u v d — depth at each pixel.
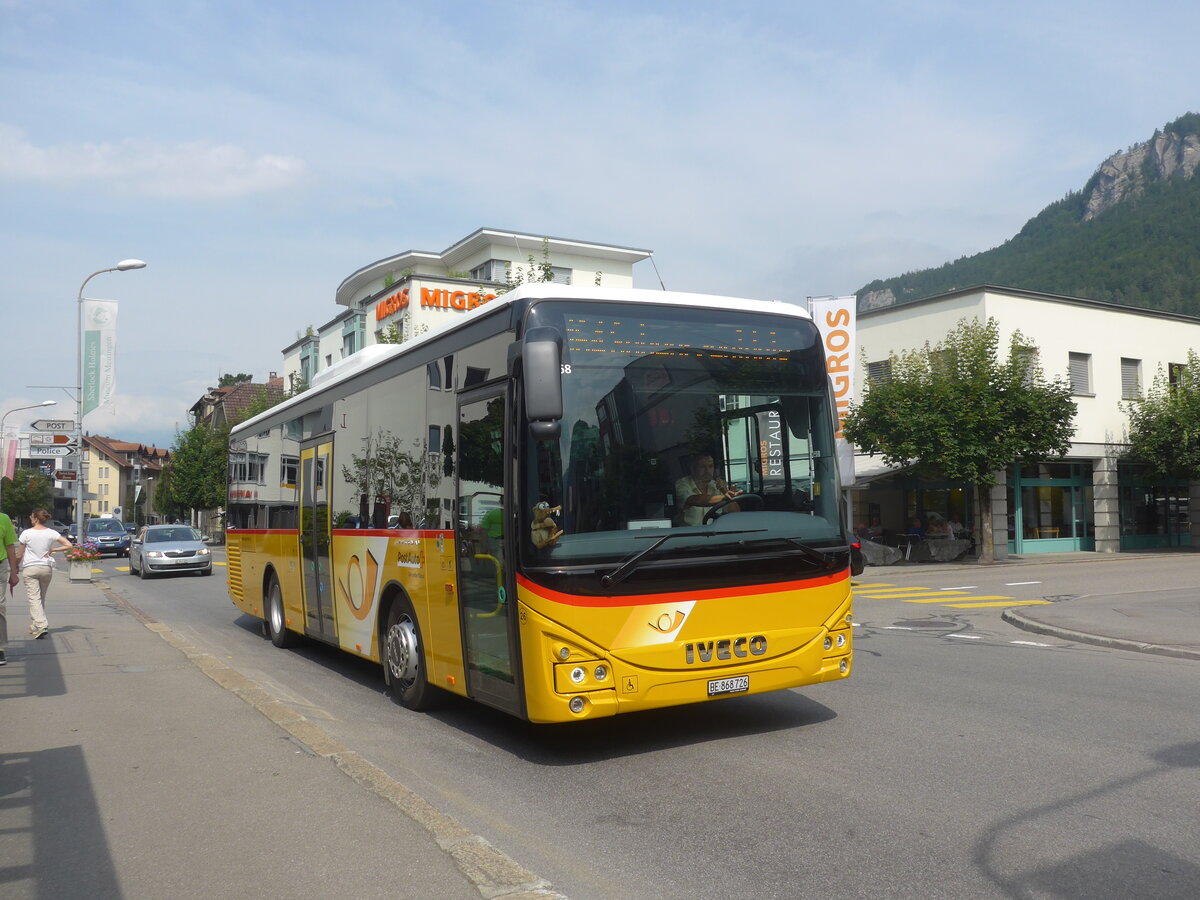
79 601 20.56
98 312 30.64
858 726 7.54
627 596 6.28
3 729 7.71
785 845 4.93
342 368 10.90
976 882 4.37
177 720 7.85
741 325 7.06
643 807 5.64
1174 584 20.14
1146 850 4.73
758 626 6.71
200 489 64.50
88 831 5.25
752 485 6.86
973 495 31.06
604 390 6.49
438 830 5.09
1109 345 34.34
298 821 5.29
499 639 6.73
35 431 29.89
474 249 48.12
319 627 11.09
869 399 28.23
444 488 7.67
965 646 12.23
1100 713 7.95
